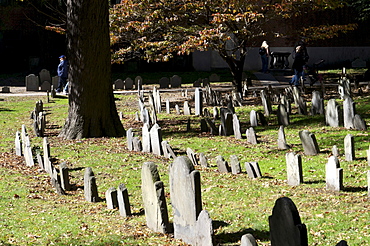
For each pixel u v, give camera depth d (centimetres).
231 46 4269
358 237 830
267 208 1032
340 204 1024
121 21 2811
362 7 3897
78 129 2002
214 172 1399
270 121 2166
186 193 852
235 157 1374
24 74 4528
